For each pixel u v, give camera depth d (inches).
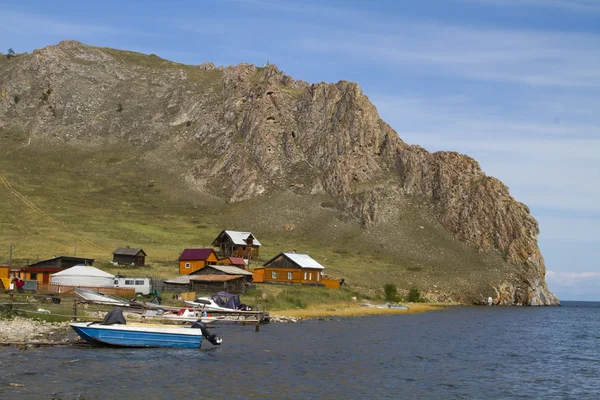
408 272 7175.2
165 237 7071.9
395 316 4345.5
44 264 3973.9
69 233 6515.8
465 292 6899.6
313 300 4448.8
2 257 5000.0
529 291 7480.3
